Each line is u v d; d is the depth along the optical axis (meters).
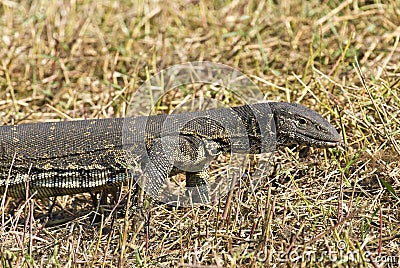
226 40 25.36
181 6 27.45
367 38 24.05
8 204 17.64
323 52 23.44
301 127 16.95
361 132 17.80
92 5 27.17
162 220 16.36
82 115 21.23
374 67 21.95
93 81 23.38
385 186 16.05
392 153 17.02
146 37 25.70
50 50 24.91
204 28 26.28
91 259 14.70
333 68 21.55
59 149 16.98
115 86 22.22
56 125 17.34
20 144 16.97
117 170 17.03
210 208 16.39
